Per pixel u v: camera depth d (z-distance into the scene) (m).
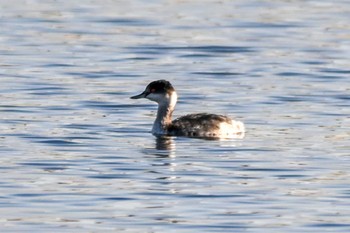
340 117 27.25
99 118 27.11
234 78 32.47
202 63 34.81
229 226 18.42
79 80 31.92
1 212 19.05
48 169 21.95
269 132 25.61
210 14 43.12
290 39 38.75
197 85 31.44
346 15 43.09
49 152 23.39
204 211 19.20
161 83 25.77
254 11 43.78
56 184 20.83
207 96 29.94
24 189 20.45
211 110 28.25
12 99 29.14
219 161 22.77
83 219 18.73
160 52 36.44
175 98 25.80
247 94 30.14
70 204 19.56
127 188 20.59
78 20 41.72
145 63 34.72
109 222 18.59
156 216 18.92
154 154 23.34
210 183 21.00
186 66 34.34
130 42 37.91
